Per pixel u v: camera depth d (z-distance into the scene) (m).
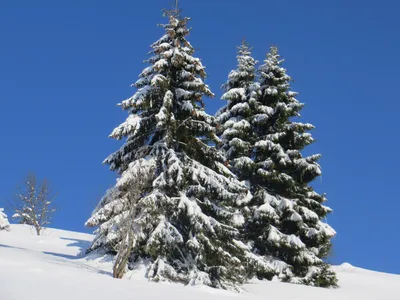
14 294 11.07
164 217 18.94
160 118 19.44
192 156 21.34
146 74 21.53
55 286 12.60
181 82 21.81
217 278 19.06
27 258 16.84
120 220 17.98
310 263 24.77
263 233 25.00
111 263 19.33
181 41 22.17
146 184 19.52
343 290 24.58
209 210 20.30
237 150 26.91
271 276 24.12
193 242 18.47
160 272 17.66
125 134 20.38
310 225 26.52
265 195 25.95
